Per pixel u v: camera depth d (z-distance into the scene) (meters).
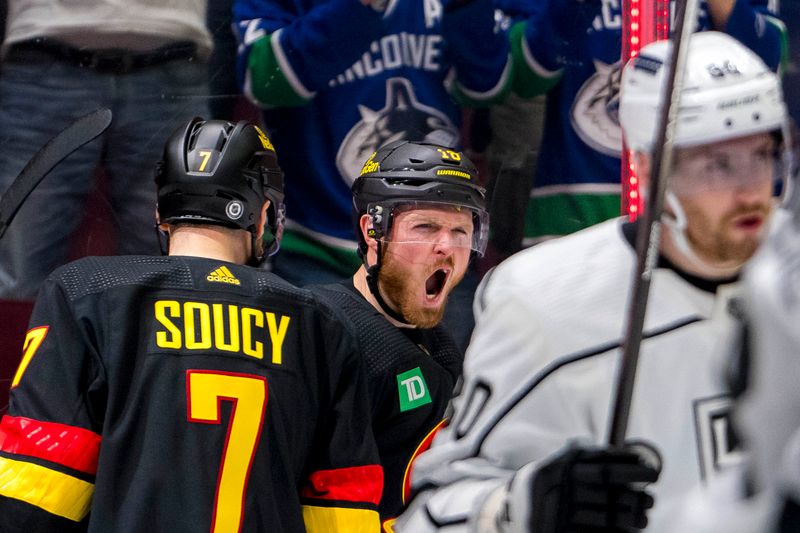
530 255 6.20
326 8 12.11
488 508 5.79
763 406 4.07
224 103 12.55
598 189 12.92
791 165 5.50
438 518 6.02
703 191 5.45
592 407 5.83
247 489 7.20
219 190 7.72
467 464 6.06
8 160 12.27
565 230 12.96
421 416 8.77
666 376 5.74
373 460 7.75
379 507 8.68
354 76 12.48
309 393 7.57
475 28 12.53
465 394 6.14
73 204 12.18
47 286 7.46
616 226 6.09
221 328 7.40
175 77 12.45
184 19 12.38
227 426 7.23
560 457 5.53
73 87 12.28
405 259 8.96
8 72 12.31
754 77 5.52
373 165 9.12
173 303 7.39
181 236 7.80
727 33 13.03
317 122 12.48
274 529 7.27
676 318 5.75
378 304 9.12
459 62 12.70
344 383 7.73
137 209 12.38
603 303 5.88
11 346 11.94
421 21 12.60
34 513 7.04
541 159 12.98
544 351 5.89
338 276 12.54
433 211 8.93
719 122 5.42
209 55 12.53
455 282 9.19
